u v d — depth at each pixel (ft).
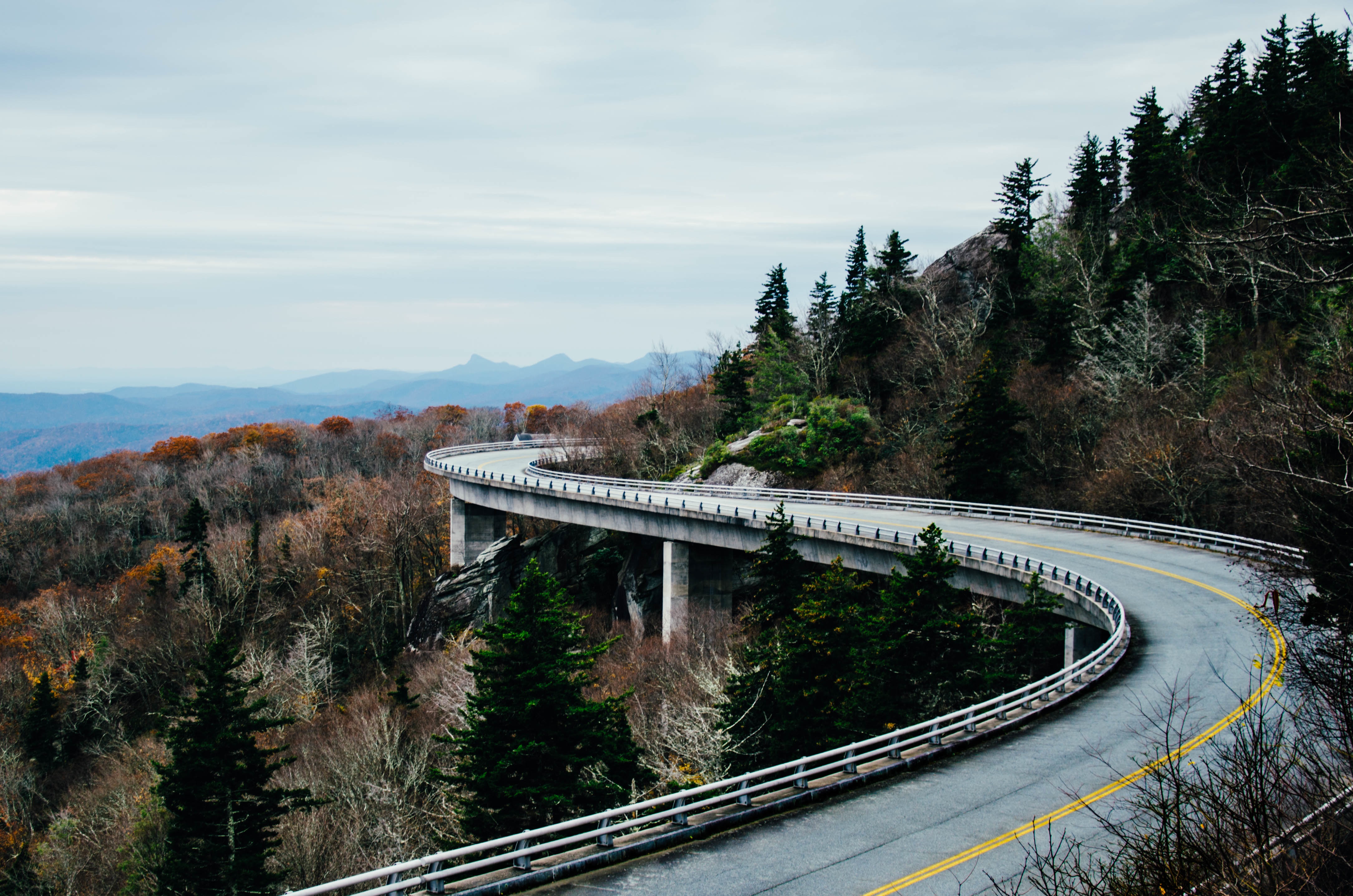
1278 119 194.08
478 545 257.55
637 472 287.07
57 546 372.79
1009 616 113.19
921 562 95.76
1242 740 38.19
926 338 260.01
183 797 96.27
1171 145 246.68
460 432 508.12
